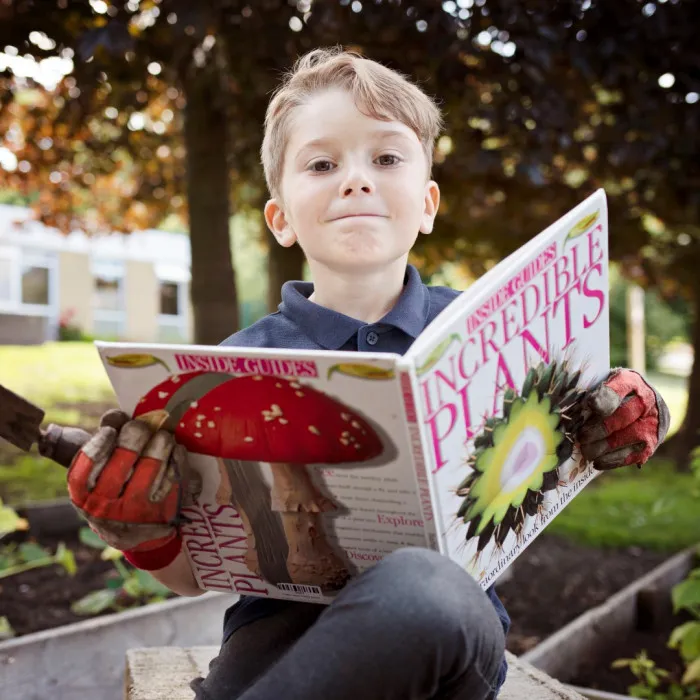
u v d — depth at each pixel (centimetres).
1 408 98
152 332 1912
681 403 1200
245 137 474
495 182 491
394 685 83
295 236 141
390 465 90
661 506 346
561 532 399
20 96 543
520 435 102
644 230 609
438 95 367
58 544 330
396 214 124
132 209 754
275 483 99
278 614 116
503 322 94
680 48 380
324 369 85
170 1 301
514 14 341
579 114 413
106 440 97
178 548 111
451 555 96
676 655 248
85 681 203
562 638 228
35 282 1703
